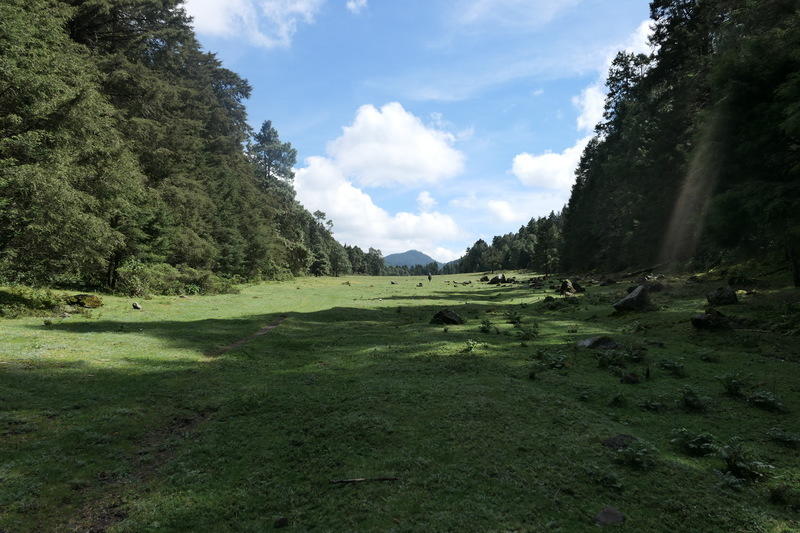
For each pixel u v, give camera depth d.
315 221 114.69
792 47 13.96
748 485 5.12
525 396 8.60
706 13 33.53
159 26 41.25
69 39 28.02
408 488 5.12
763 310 15.88
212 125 63.88
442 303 33.12
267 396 8.85
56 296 20.88
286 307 28.78
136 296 28.25
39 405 7.63
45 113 18.98
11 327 14.33
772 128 13.86
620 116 58.09
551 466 5.63
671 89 40.31
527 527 4.30
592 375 10.13
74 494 5.05
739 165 15.84
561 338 15.06
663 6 38.72
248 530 4.36
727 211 15.16
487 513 4.54
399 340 15.68
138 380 9.74
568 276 59.81
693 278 28.05
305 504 4.86
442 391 8.98
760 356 11.01
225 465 5.86
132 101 34.81
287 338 16.31
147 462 5.99
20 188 16.64
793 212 13.23
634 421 7.27
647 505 4.75
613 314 19.84
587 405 8.17
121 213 27.16
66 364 10.41
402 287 57.72
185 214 40.47
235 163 68.94
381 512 4.60
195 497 5.02
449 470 5.55
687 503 4.75
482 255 144.88
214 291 36.56
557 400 8.33
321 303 33.00
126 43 36.97
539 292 39.12
